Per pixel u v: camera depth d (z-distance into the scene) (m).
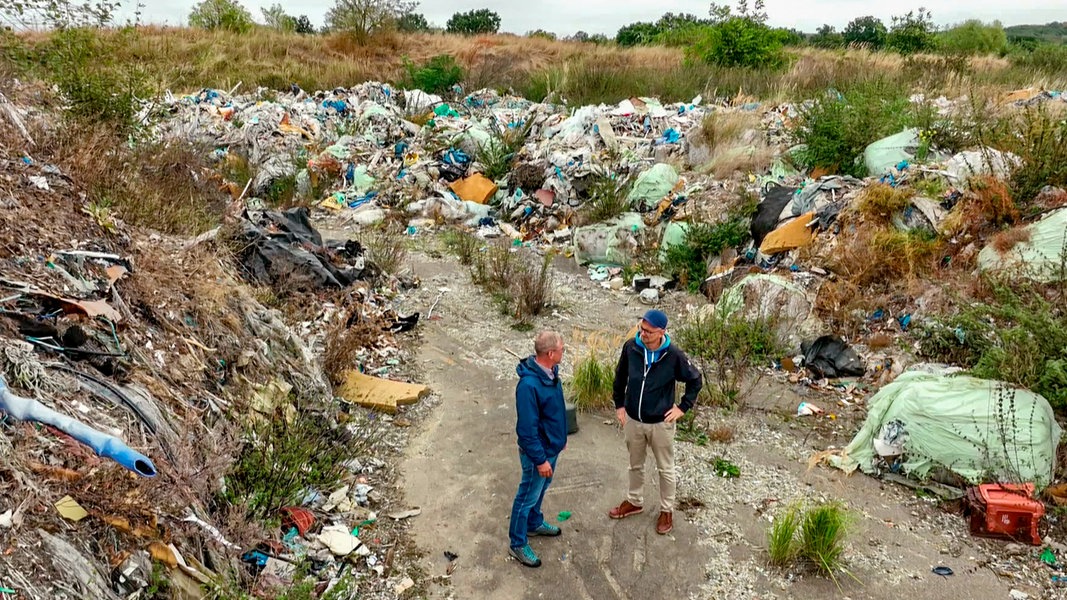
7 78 8.17
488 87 19.80
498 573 4.23
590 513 4.80
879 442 5.27
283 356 5.61
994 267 6.72
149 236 6.27
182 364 4.64
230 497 4.13
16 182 5.61
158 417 3.95
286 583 3.81
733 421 6.01
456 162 13.60
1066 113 9.47
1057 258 6.38
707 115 12.57
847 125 10.34
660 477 4.54
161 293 5.07
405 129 15.20
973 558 4.40
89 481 3.31
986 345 6.02
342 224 11.89
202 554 3.56
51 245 4.95
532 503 4.20
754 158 10.94
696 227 9.37
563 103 16.86
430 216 12.12
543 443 4.12
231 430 4.51
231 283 6.07
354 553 4.27
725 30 19.17
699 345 6.93
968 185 7.61
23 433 3.29
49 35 9.40
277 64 20.61
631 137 13.21
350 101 17.09
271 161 13.29
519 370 4.11
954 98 13.91
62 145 6.98
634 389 4.35
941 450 5.01
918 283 7.11
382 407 5.96
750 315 7.37
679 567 4.32
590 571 4.27
